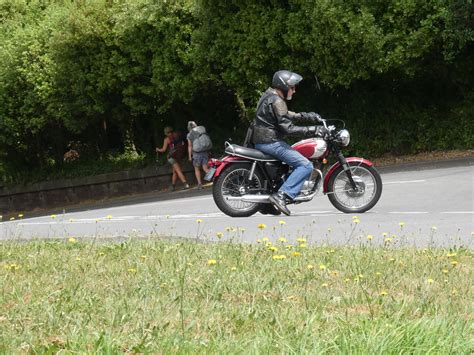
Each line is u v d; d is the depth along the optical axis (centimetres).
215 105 3644
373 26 2795
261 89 3231
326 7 2858
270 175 1647
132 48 3422
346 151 3216
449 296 817
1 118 4009
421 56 2888
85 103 3712
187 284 888
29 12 4353
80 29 3556
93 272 1008
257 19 3069
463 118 3008
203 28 3200
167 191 3584
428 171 2605
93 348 611
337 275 950
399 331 607
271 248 1048
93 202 3897
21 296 849
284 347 599
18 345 648
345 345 584
